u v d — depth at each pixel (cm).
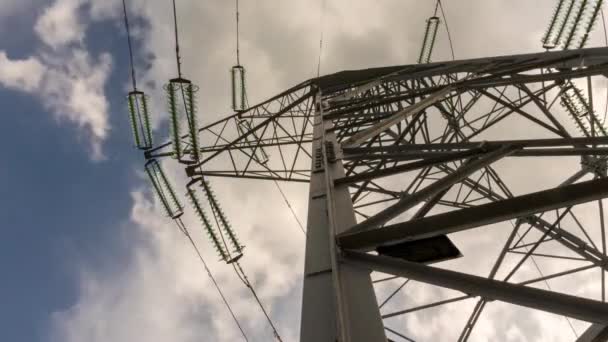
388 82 1277
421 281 238
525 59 966
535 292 206
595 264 645
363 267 264
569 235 707
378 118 862
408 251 274
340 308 219
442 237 274
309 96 1300
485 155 426
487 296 215
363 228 313
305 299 260
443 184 372
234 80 1555
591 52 805
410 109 685
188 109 962
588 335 260
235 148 1184
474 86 783
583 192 249
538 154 479
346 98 1049
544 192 258
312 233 333
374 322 225
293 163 1137
